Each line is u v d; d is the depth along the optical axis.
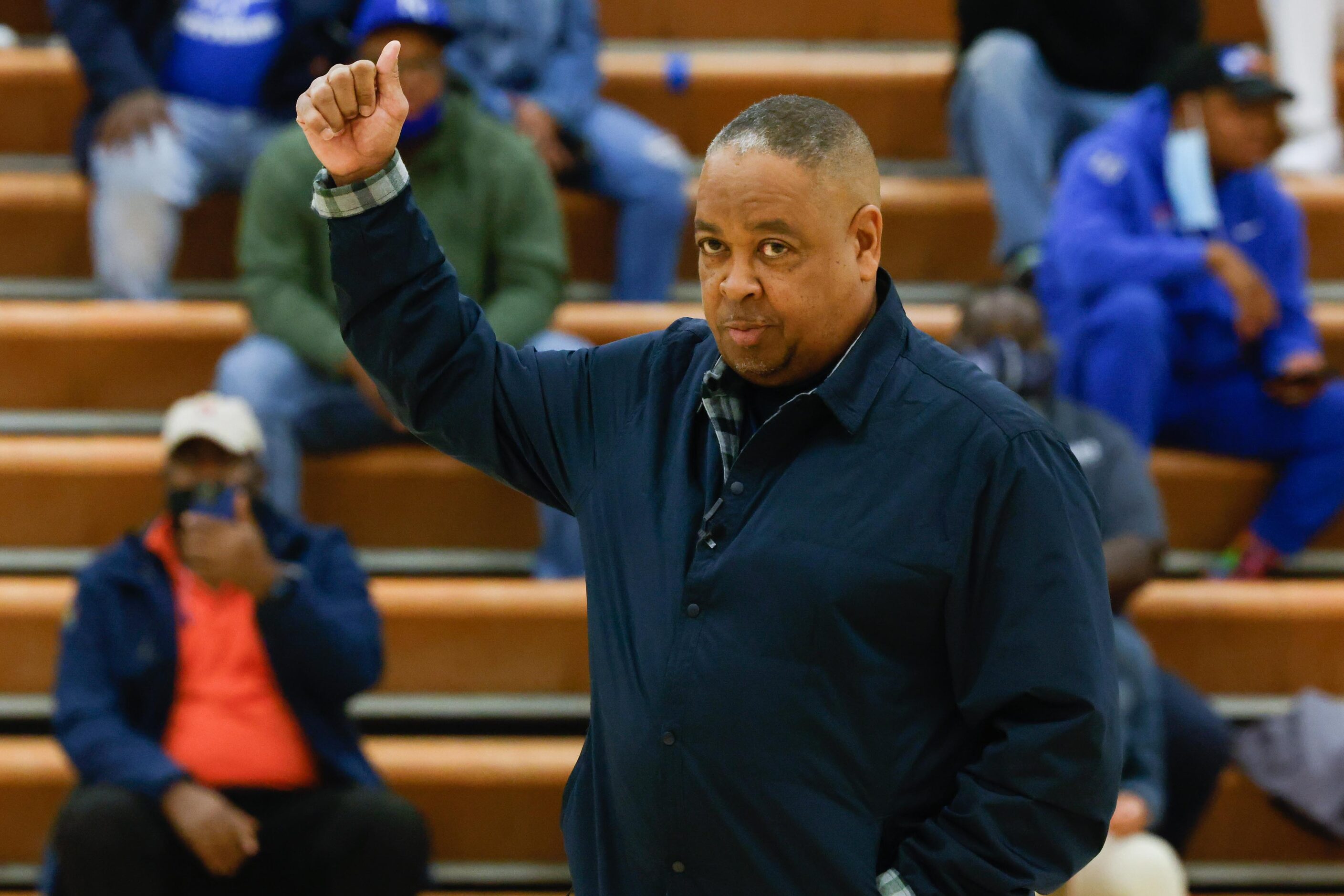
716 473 6.49
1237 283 15.26
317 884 11.59
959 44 18.41
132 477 14.86
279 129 16.81
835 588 6.11
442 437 6.78
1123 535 13.12
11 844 13.37
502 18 16.88
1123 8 17.80
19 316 15.71
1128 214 15.79
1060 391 15.43
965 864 6.08
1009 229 16.91
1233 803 13.74
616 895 6.61
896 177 18.59
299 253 14.58
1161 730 12.49
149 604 11.91
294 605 11.55
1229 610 14.55
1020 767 6.09
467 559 15.07
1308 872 13.83
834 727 6.14
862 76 18.59
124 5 16.70
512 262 14.63
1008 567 6.09
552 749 13.67
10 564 14.88
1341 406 15.47
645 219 16.83
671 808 6.29
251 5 16.80
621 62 18.70
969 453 6.16
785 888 6.19
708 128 18.77
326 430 14.49
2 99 18.11
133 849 11.09
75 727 11.52
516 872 13.54
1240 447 15.73
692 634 6.27
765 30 20.34
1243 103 15.57
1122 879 11.34
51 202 16.94
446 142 14.51
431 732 14.38
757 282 6.07
